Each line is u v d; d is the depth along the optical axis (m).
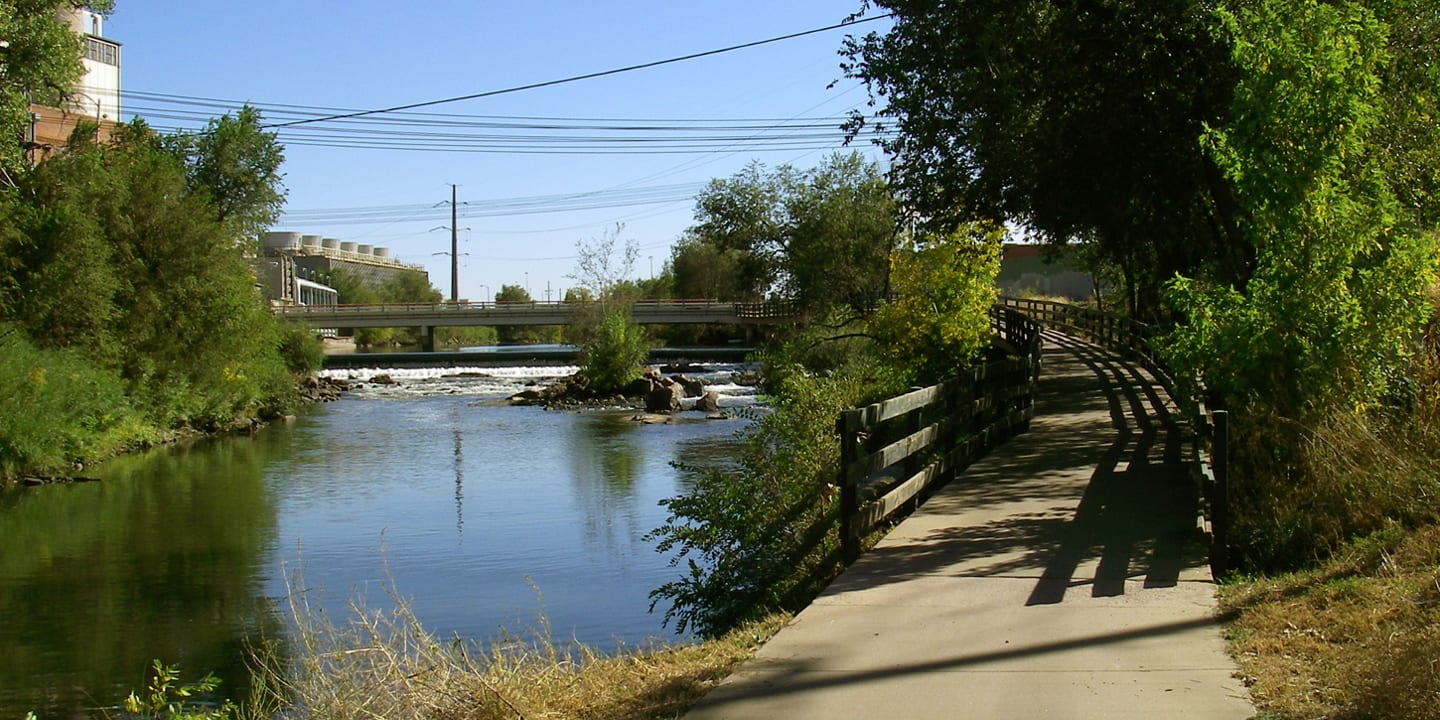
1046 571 8.12
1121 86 18.36
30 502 22.16
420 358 71.62
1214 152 10.91
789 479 11.56
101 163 33.09
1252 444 9.78
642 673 6.47
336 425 38.09
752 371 57.22
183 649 12.09
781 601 9.02
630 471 25.38
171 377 34.25
